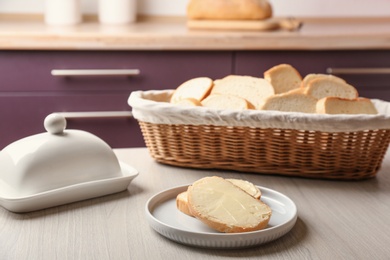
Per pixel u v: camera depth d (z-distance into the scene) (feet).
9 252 2.81
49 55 7.93
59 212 3.32
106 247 2.88
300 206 3.49
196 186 3.19
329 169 4.01
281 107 4.28
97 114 8.18
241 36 8.16
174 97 4.63
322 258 2.78
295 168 4.06
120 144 8.38
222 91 4.62
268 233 2.86
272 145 4.00
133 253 2.82
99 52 8.00
